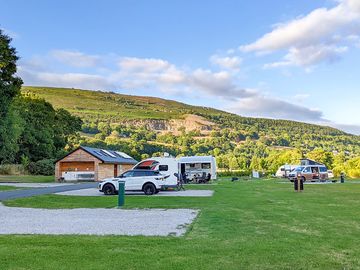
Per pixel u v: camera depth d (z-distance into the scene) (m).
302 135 193.75
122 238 9.18
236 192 25.86
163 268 6.56
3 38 34.69
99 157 46.41
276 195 23.16
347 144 180.38
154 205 17.19
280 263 6.97
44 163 59.38
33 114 72.50
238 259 7.20
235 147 153.25
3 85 35.34
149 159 31.33
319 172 47.75
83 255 7.46
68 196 22.45
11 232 10.16
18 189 28.69
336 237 9.41
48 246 8.27
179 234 9.80
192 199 20.25
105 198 21.20
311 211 14.74
